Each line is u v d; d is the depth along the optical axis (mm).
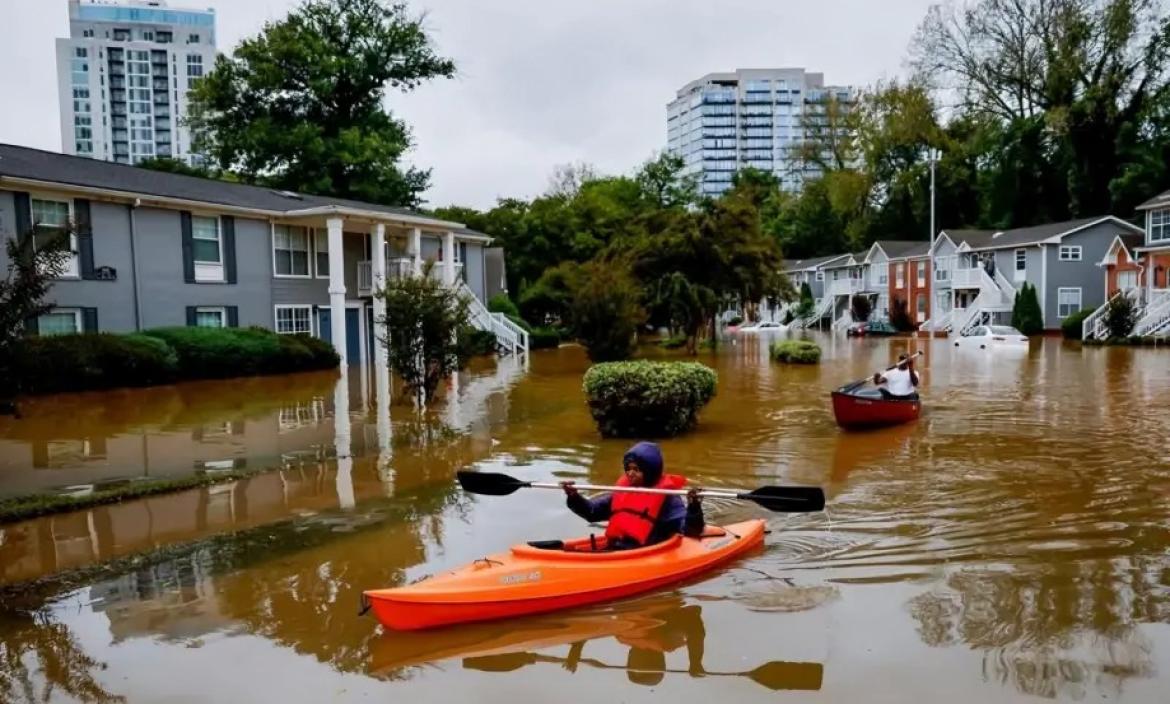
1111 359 27781
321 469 11133
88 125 166375
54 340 18250
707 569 6676
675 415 13148
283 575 6887
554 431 14117
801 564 6836
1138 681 4699
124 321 22812
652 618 5785
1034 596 5992
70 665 5281
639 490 6621
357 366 29172
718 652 5227
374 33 47469
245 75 44531
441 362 17484
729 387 20703
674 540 6648
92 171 23734
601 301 26062
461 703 4641
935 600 5965
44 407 17281
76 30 171250
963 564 6723
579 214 51906
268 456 12047
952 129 64500
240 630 5766
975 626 5496
